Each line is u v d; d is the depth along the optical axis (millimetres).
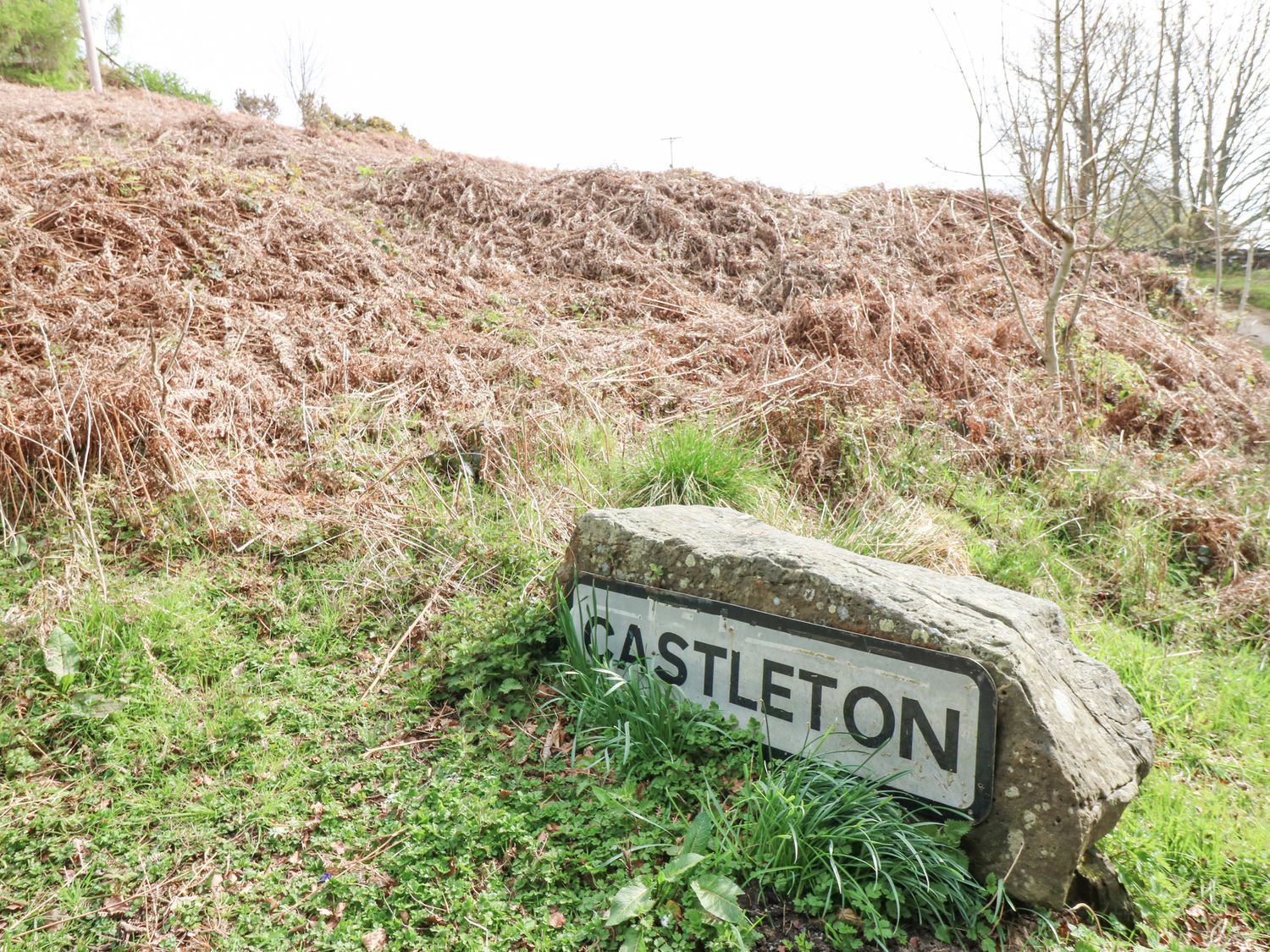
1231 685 3980
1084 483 5824
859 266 8586
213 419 5129
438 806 2775
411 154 13453
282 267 6855
